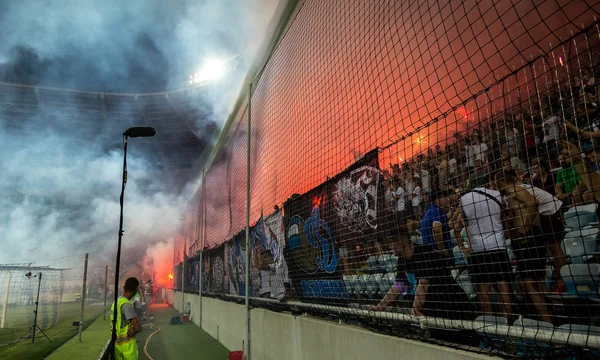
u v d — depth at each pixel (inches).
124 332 220.8
